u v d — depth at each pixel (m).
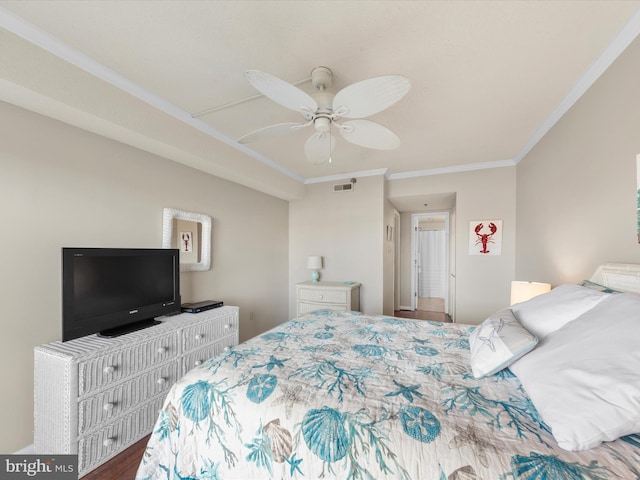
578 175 1.93
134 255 2.01
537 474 0.67
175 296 2.31
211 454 1.05
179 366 2.08
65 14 1.30
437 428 0.85
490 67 1.68
